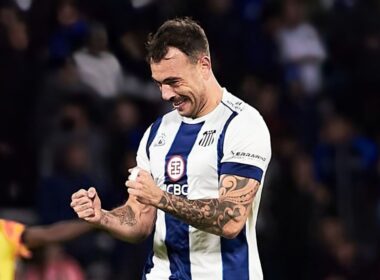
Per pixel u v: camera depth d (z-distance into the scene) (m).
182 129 19.88
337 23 47.31
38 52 40.53
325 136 43.25
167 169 19.77
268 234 39.06
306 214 39.44
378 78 46.19
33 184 38.00
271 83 44.22
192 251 19.69
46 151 38.72
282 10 46.47
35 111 39.00
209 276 19.66
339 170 42.66
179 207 18.45
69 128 38.91
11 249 19.95
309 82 46.00
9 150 37.75
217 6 44.12
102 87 41.31
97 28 41.91
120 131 39.75
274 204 39.34
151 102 41.94
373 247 41.59
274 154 40.72
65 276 34.44
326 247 39.91
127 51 42.56
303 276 39.34
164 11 43.47
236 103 19.78
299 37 46.38
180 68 19.05
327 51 46.97
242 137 19.34
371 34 47.28
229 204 18.91
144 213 20.28
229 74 43.22
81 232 19.92
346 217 41.78
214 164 19.47
